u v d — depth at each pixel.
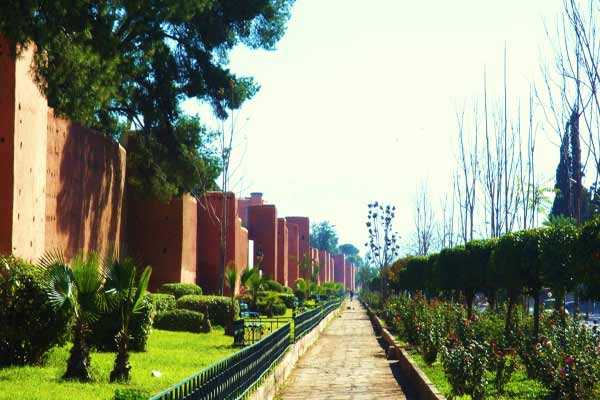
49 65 19.47
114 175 33.12
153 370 15.19
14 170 18.17
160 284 38.81
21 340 14.66
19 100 18.48
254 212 74.75
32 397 11.19
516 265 16.81
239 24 37.38
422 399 14.61
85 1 19.58
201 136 39.56
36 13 18.23
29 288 14.59
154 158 37.56
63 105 21.64
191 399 7.97
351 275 187.75
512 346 16.58
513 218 26.58
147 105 36.69
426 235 51.31
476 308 30.22
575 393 11.60
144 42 29.27
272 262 74.19
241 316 32.22
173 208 39.22
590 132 16.94
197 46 37.00
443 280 24.91
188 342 22.64
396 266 53.81
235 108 38.09
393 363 22.27
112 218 33.06
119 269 13.91
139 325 18.89
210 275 48.44
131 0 23.39
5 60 18.20
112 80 22.88
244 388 11.87
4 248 17.92
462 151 31.33
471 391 12.55
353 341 32.19
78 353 13.59
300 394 15.55
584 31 16.86
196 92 37.25
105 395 11.71
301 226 105.31
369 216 64.00
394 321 32.41
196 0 27.72
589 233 10.51
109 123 36.28
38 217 20.31
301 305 53.81
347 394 15.51
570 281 14.41
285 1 38.03
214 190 44.97
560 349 13.95
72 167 26.80
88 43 20.66
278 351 17.69
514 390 13.89
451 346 17.22
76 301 13.50
